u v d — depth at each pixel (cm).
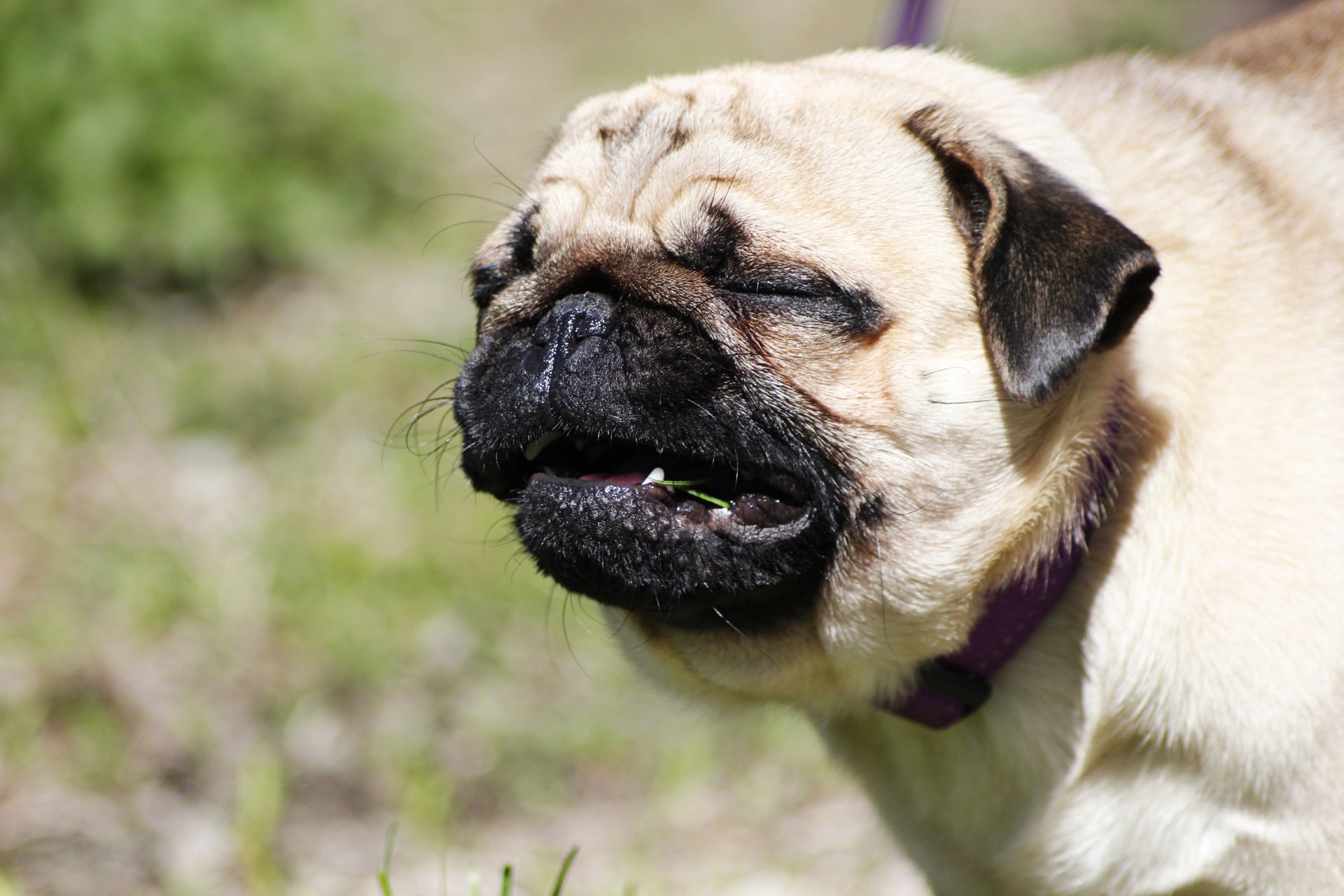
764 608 528
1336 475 504
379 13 2217
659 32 2206
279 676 950
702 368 495
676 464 536
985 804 570
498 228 582
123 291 1402
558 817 869
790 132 513
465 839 838
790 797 891
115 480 1137
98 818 801
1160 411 525
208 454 1191
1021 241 482
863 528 502
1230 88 615
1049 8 2273
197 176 1439
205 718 894
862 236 490
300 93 1562
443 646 998
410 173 1662
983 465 497
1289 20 680
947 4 706
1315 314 532
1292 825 502
